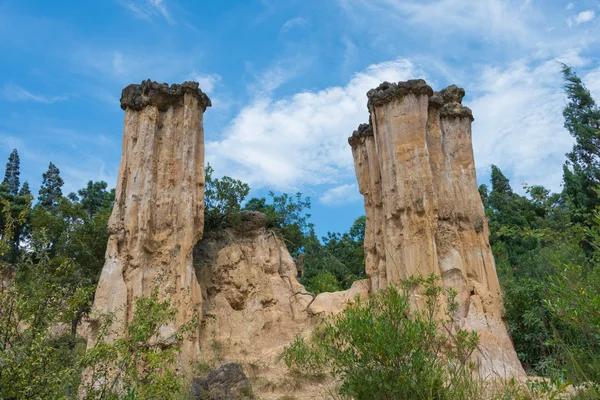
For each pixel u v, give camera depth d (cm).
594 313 776
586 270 1078
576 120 2905
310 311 2641
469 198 2481
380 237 2617
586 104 2922
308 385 2008
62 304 1050
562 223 1923
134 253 2228
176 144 2481
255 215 2988
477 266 2348
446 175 2480
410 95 2481
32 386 900
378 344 980
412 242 2288
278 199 4062
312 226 4334
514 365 2061
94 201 5166
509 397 873
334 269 4278
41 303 1005
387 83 2602
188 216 2361
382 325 1027
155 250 2291
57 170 5616
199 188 2478
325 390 1789
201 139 2566
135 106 2505
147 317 1188
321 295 2758
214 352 2298
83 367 1014
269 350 2416
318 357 1797
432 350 1134
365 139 2888
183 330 1282
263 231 2992
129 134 2452
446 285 2252
